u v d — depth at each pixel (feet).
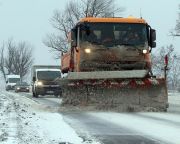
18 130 39.73
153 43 67.97
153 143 34.83
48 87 121.29
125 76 63.98
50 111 64.08
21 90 195.52
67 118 54.24
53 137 36.88
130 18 68.39
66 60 84.07
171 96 121.90
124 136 38.68
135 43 67.56
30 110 64.44
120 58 66.95
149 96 64.08
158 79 63.72
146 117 55.52
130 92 64.23
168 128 44.29
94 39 67.00
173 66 186.70
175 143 34.83
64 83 64.75
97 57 66.74
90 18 67.72
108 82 64.44
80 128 44.24
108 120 52.08
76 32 67.62
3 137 35.01
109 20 67.72
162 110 63.98
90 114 59.72
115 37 67.36
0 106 69.62
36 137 35.94
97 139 36.76
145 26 68.13
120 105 64.28
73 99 64.69
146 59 67.46
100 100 64.54
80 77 64.39
